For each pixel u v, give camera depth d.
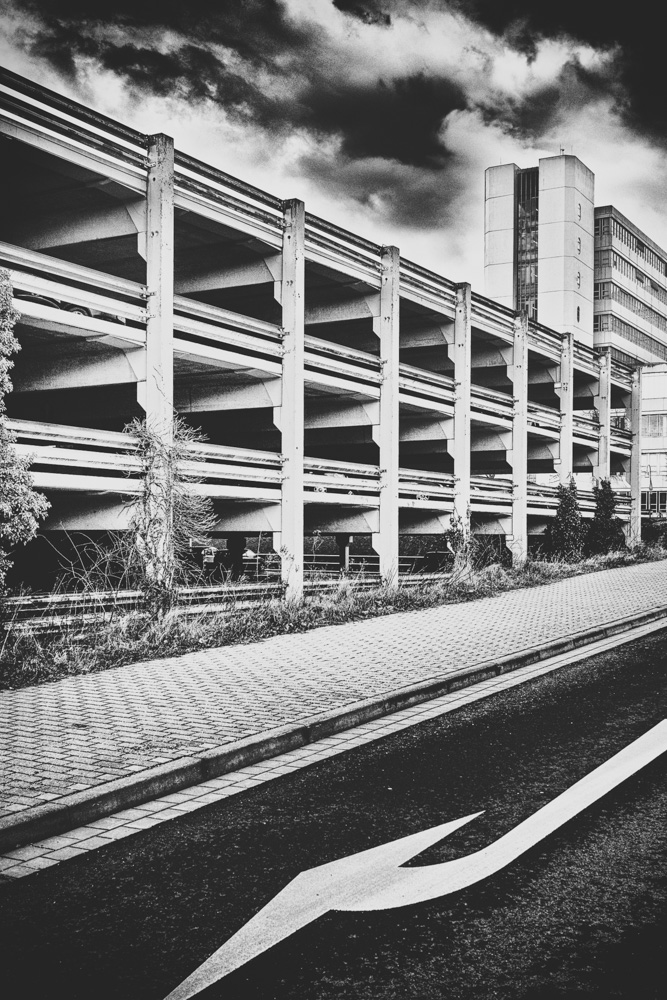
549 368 27.91
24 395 17.62
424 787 5.83
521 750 6.71
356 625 12.97
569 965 3.44
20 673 9.17
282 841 4.87
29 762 6.05
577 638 11.95
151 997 3.24
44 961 3.53
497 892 4.14
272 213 15.50
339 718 7.48
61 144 12.01
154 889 4.24
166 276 13.17
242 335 15.06
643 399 66.31
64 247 15.66
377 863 4.52
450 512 20.95
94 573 13.12
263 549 25.58
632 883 4.22
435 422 21.41
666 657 10.95
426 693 8.66
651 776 5.95
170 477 12.18
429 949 3.59
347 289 18.53
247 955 3.56
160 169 13.07
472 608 15.05
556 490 26.59
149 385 13.27
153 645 10.66
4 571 10.32
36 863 4.61
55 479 11.77
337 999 3.22
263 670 9.52
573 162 71.56
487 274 77.44
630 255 87.44
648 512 56.22
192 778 6.00
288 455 15.80
